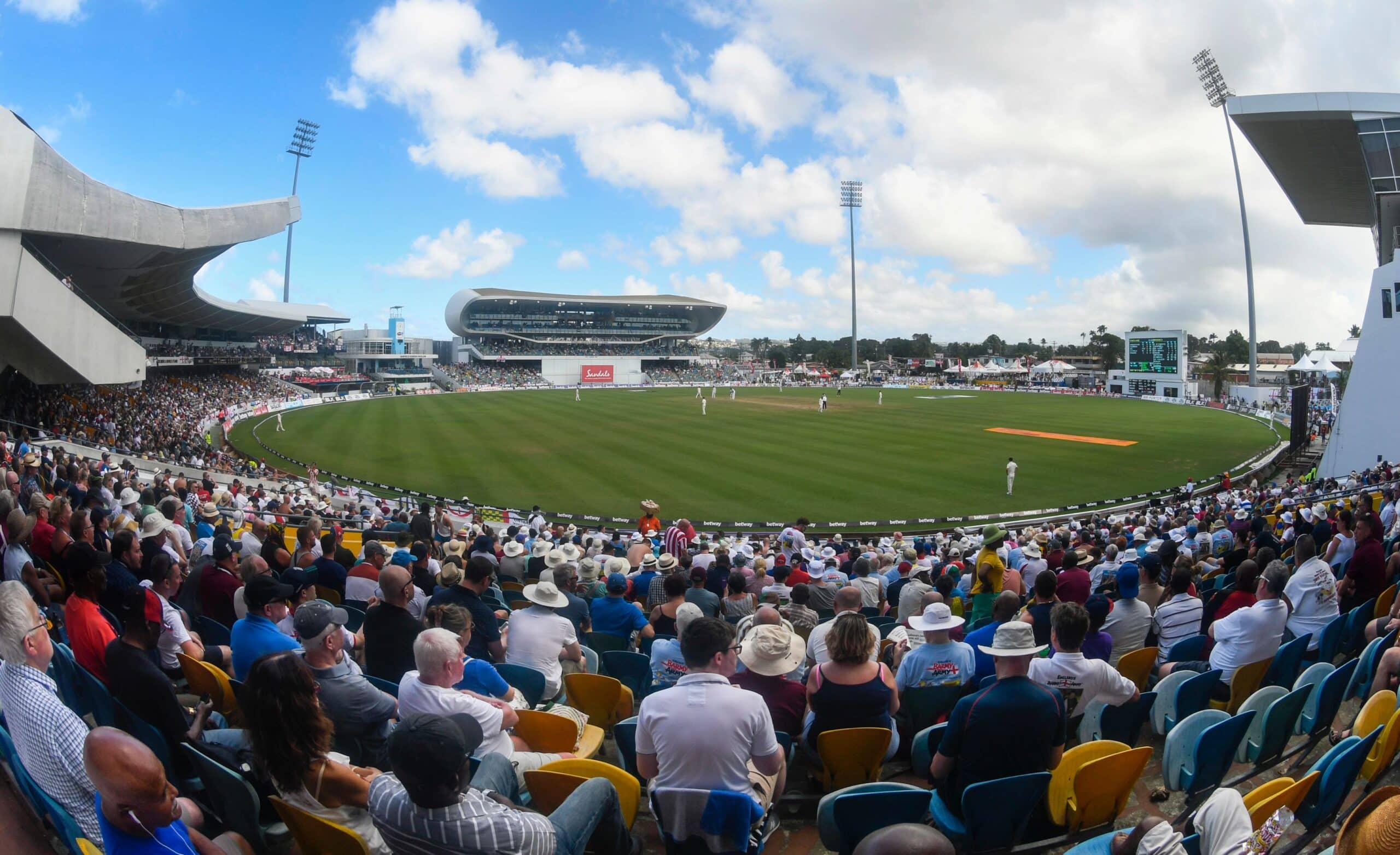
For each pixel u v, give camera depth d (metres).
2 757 4.45
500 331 127.75
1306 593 7.58
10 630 3.65
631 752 5.11
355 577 9.30
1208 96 70.88
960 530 21.98
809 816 5.18
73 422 36.50
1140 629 7.54
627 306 132.88
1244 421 54.97
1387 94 32.94
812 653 6.73
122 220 32.41
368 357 118.00
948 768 4.53
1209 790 4.96
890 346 183.00
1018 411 62.41
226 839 3.82
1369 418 30.31
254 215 40.34
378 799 3.18
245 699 3.60
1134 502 28.33
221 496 17.00
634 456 37.72
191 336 87.25
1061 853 4.46
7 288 27.64
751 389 99.31
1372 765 4.83
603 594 9.75
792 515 26.23
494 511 25.48
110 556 6.88
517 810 3.29
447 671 4.40
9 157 27.25
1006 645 4.25
